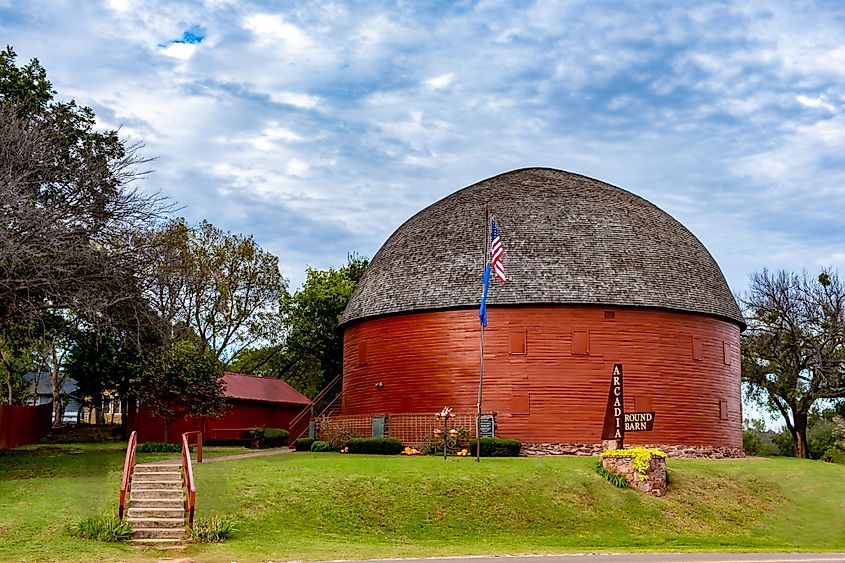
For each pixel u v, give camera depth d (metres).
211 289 62.25
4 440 41.75
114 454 37.38
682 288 41.56
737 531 29.56
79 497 25.36
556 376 39.41
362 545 23.48
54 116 39.75
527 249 41.41
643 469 31.58
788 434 70.56
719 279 44.59
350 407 45.50
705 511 30.91
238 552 21.06
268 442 50.28
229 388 53.88
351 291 64.69
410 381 41.75
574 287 39.94
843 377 56.94
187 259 45.06
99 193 35.19
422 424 39.50
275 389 59.22
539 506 28.88
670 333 40.72
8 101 35.91
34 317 33.03
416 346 41.91
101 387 44.59
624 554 22.70
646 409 39.47
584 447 38.81
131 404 49.84
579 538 26.80
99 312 32.84
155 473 26.88
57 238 31.81
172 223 43.97
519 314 40.00
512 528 27.20
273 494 26.88
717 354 42.50
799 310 59.47
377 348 43.59
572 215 42.94
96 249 34.38
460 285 41.34
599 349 39.69
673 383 40.34
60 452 38.72
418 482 29.30
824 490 34.59
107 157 38.50
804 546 27.95
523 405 39.22
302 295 65.00
